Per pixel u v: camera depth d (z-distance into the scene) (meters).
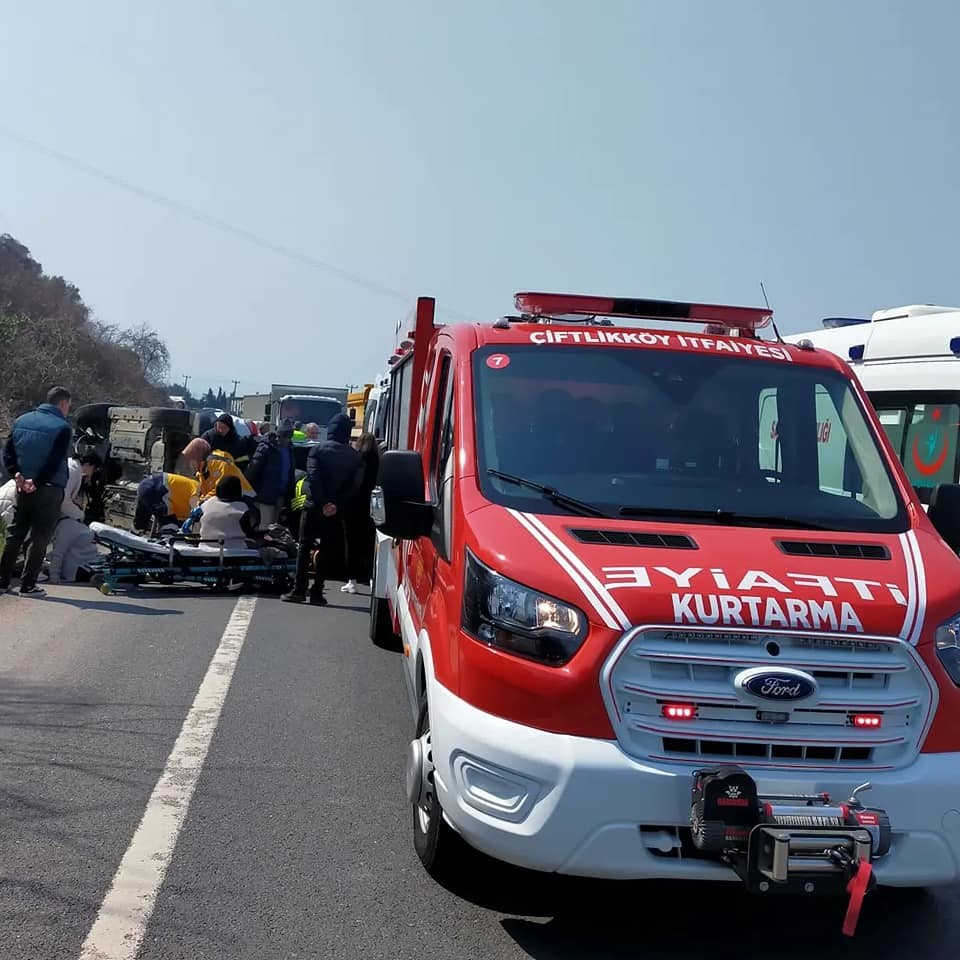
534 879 5.19
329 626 10.68
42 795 5.89
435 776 4.62
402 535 5.43
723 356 5.93
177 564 12.04
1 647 9.05
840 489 5.51
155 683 8.20
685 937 4.72
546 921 4.80
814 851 4.00
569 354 5.80
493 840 4.28
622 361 5.79
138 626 10.12
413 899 4.93
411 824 5.79
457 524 4.93
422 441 6.81
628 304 6.70
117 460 18.12
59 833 5.41
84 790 5.99
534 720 4.24
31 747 6.63
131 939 4.39
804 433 5.71
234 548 12.41
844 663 4.25
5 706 7.43
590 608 4.25
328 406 31.36
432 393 6.53
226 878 5.02
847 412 5.78
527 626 4.31
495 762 4.25
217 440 15.16
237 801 5.97
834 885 4.02
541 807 4.16
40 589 11.56
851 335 10.04
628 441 5.44
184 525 12.63
